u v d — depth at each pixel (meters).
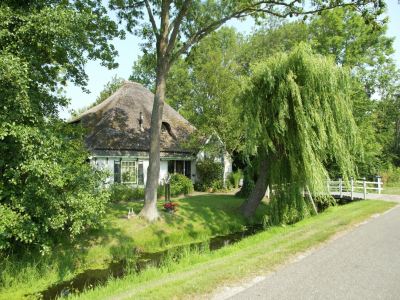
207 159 30.20
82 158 12.62
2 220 9.12
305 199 17.94
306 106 16.14
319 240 9.92
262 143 17.16
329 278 6.68
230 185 31.09
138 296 6.08
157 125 16.31
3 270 10.27
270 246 9.60
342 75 17.12
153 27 16.52
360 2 14.64
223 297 5.85
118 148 24.78
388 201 19.89
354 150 17.80
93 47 15.56
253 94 17.12
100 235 13.55
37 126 10.53
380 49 36.50
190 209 18.56
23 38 10.31
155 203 16.06
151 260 12.55
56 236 12.32
